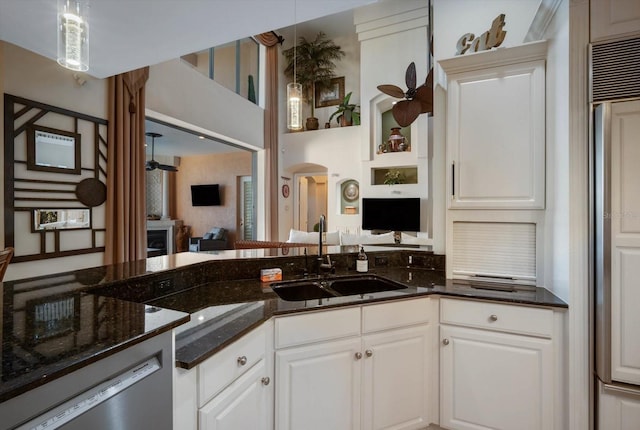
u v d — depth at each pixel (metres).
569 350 1.65
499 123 2.04
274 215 7.16
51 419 0.62
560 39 1.76
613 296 1.54
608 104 1.55
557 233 1.82
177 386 0.98
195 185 8.80
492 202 2.06
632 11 1.54
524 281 2.05
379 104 6.68
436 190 2.48
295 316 1.53
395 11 6.32
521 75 1.99
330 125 7.61
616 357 1.54
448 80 2.16
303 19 2.26
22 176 2.74
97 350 0.72
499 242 2.12
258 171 7.14
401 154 6.34
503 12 2.34
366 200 6.54
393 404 1.77
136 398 0.81
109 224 3.45
